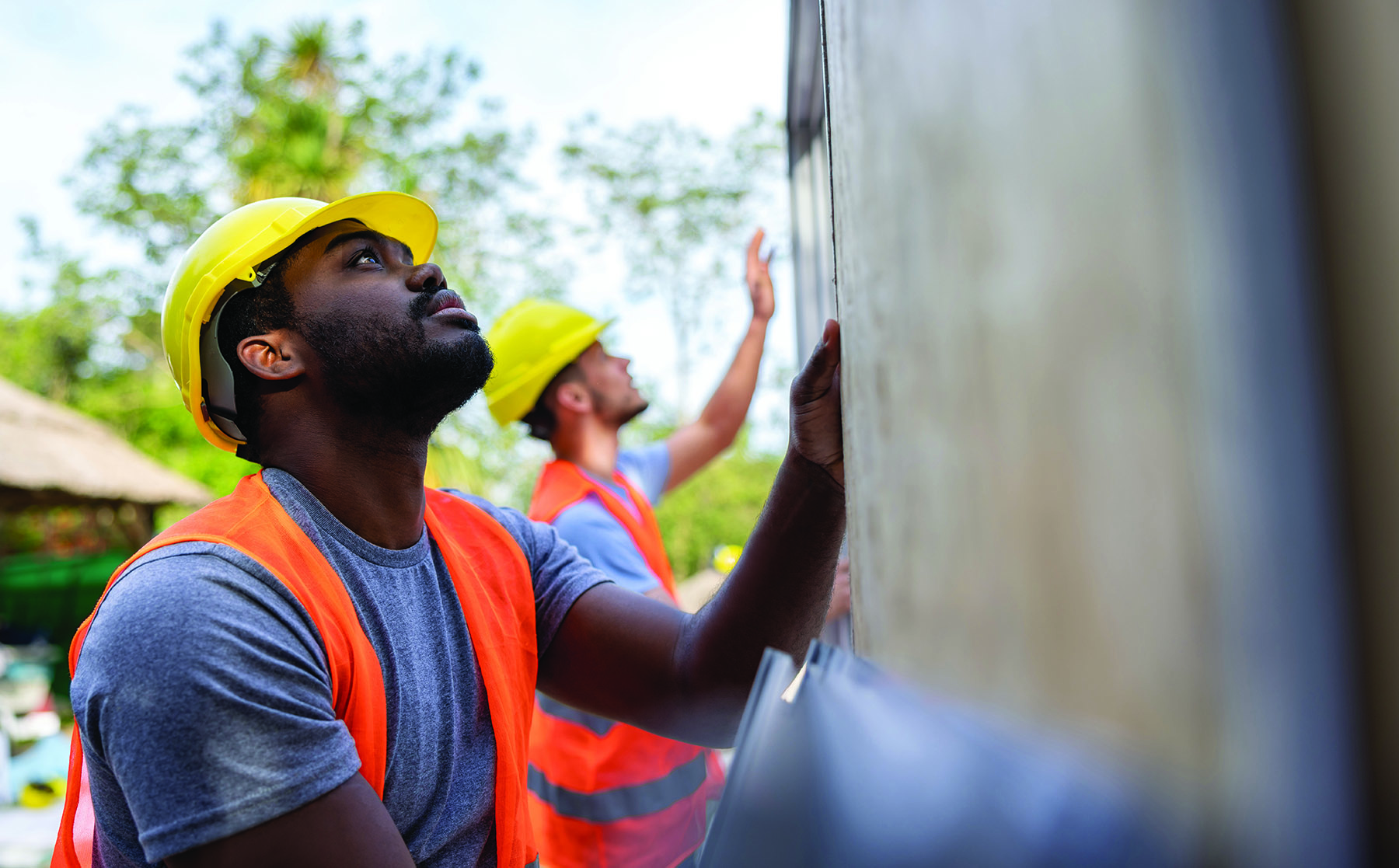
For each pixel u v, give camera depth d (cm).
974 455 22
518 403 266
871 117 34
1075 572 17
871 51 34
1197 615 14
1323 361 14
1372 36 14
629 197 1914
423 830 114
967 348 23
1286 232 14
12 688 796
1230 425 14
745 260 291
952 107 24
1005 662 21
